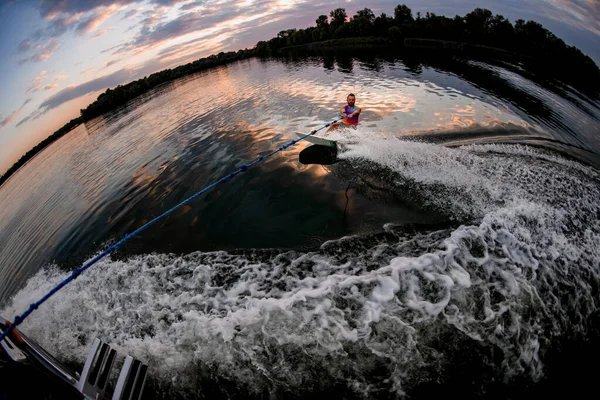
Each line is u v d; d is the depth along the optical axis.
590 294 3.53
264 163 7.18
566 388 2.83
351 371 2.90
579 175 5.63
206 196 6.28
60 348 3.83
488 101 10.08
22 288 5.38
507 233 4.05
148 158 9.67
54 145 19.97
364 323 3.21
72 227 6.85
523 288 3.45
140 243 5.35
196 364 3.18
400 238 4.30
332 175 6.18
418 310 3.27
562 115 8.87
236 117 11.84
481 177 5.59
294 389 2.86
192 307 3.83
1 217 10.11
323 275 3.88
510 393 2.79
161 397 3.01
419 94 11.49
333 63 22.14
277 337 3.21
